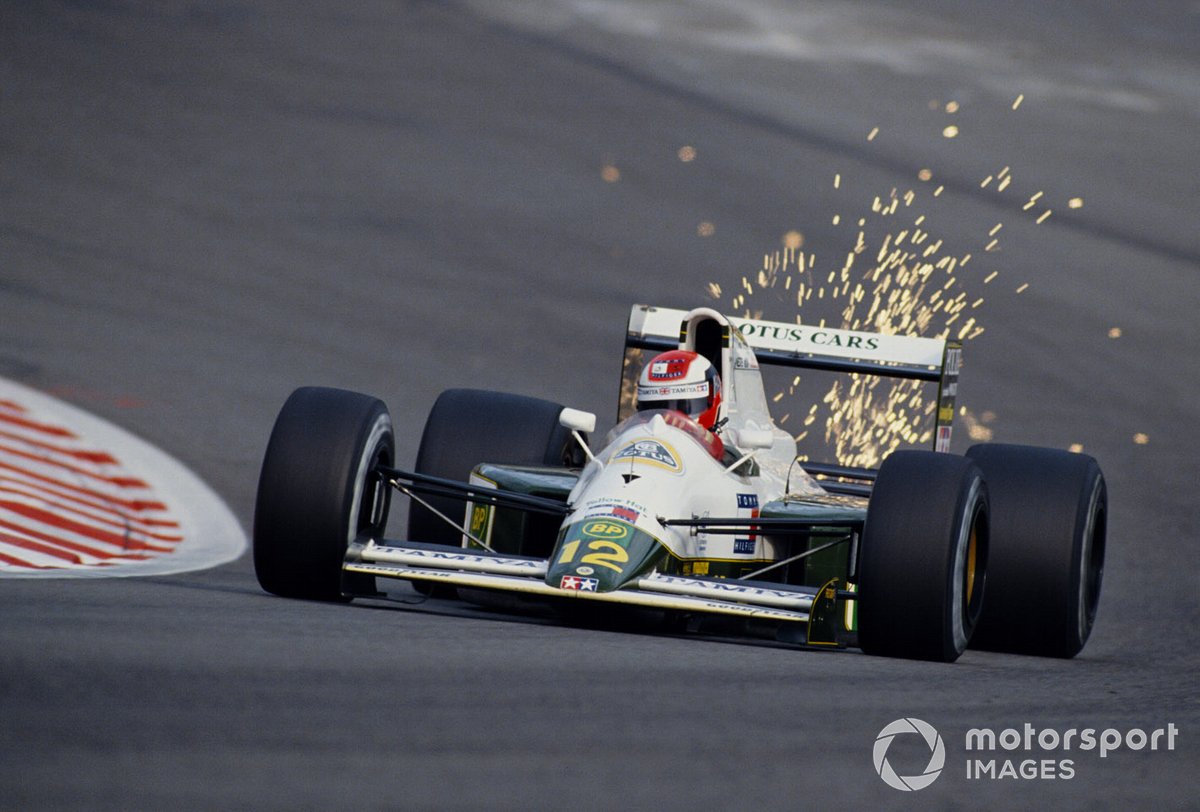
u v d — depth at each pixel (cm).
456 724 1448
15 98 8531
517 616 2511
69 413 4191
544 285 6544
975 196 8519
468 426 2808
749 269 6962
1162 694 2077
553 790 1270
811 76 10744
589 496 2317
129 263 6225
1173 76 11919
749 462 2600
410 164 8244
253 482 3775
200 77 9381
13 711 1345
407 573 2212
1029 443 5050
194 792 1180
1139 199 8912
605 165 8500
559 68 10350
